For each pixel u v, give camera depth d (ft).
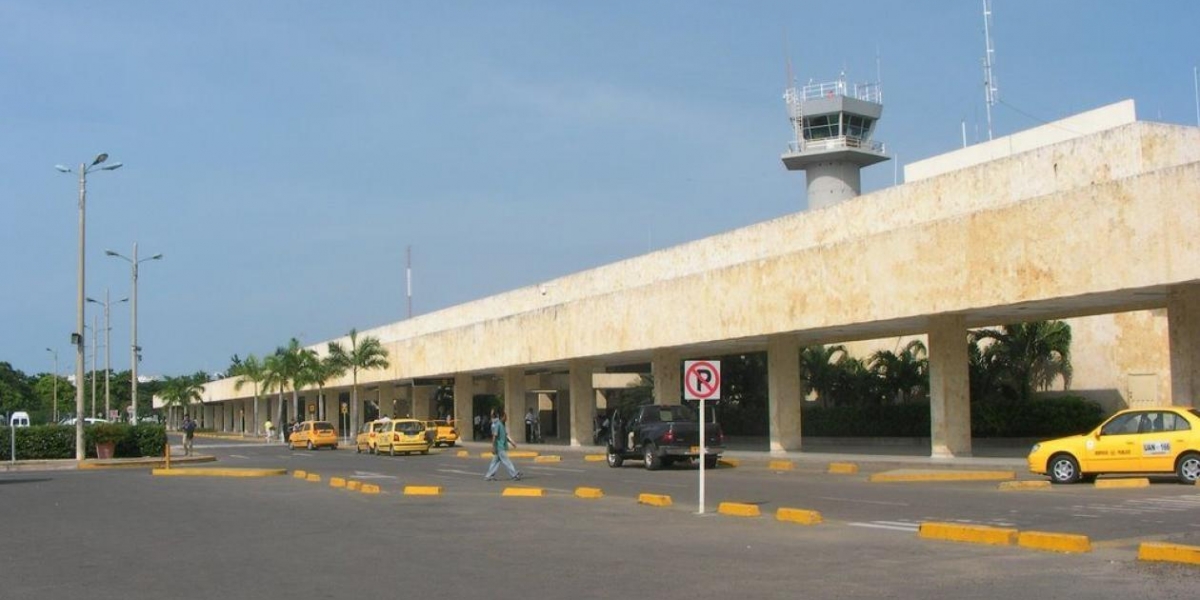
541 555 45.29
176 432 405.39
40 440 154.81
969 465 97.14
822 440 166.40
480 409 281.13
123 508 73.15
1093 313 107.45
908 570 38.96
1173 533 47.60
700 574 39.14
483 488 89.15
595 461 137.39
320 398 291.58
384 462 144.77
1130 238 81.41
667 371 148.77
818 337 134.41
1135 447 72.13
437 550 47.50
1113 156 113.80
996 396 139.74
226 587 38.06
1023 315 107.55
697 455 110.73
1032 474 85.87
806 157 276.82
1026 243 90.53
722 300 129.59
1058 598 32.68
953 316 105.40
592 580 38.22
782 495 74.79
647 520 59.82
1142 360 132.46
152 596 36.42
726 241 166.50
